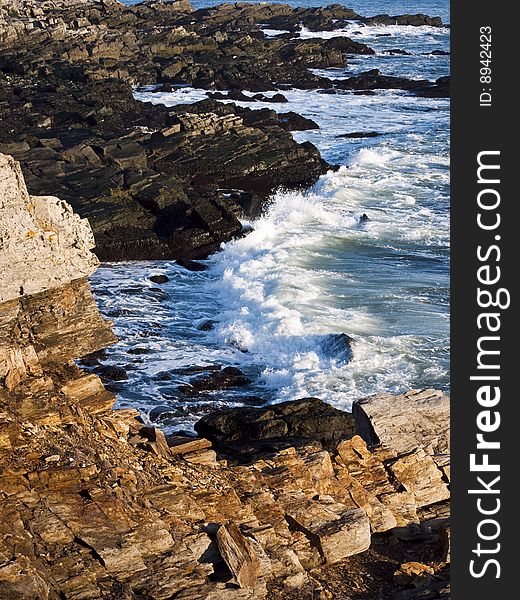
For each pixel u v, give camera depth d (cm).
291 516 1232
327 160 4931
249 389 2447
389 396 1705
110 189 3944
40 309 1192
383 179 4484
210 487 1215
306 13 12238
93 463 1054
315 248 3531
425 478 1459
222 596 939
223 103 5988
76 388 1218
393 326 2734
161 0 12025
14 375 1121
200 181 4519
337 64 8762
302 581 1103
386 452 1519
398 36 11206
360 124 5953
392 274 3216
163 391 2405
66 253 1158
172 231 3731
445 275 3212
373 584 1162
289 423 1927
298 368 2517
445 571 1186
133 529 992
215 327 2831
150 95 7038
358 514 1259
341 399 2345
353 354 2519
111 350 2653
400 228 3756
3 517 941
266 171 4647
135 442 1250
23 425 1069
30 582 849
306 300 2938
